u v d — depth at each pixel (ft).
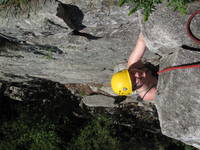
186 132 8.50
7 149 29.22
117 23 12.46
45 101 30.60
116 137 30.73
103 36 13.99
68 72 22.99
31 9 11.10
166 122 8.80
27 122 30.35
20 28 12.71
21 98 30.01
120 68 19.30
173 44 8.88
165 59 9.61
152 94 12.04
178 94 8.59
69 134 31.35
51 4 10.79
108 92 27.81
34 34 13.79
